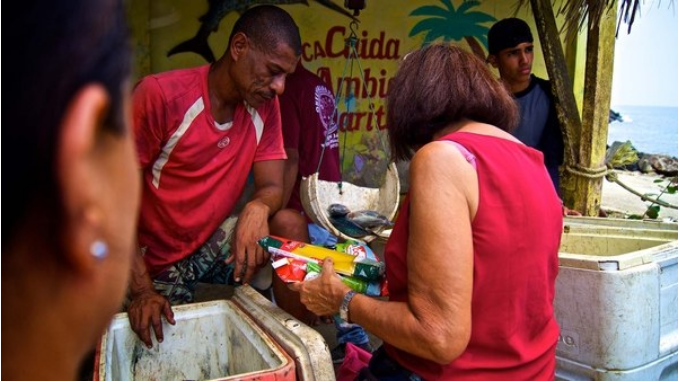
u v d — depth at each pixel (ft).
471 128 3.99
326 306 4.47
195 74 5.97
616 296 5.22
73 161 1.14
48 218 1.19
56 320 1.27
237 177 6.45
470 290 3.51
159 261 6.48
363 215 7.17
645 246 6.83
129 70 1.29
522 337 3.90
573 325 5.51
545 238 3.85
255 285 6.74
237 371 4.96
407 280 3.90
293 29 5.76
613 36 10.18
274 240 5.54
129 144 1.31
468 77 4.06
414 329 3.57
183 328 5.11
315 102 8.89
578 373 5.56
